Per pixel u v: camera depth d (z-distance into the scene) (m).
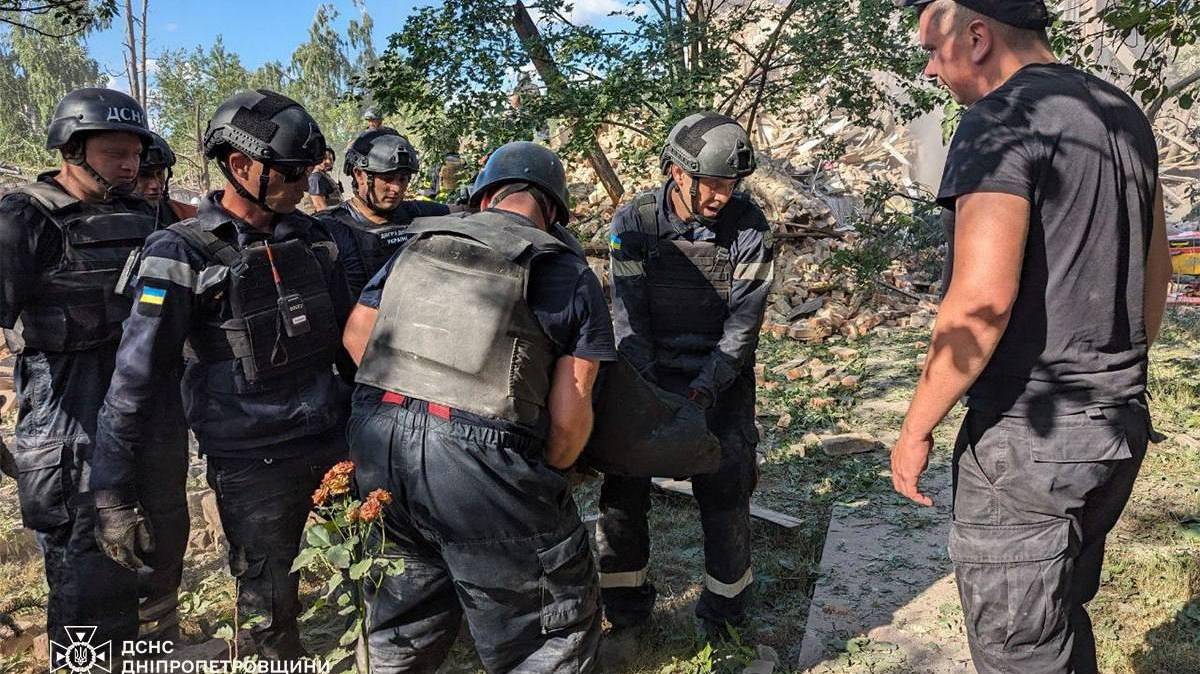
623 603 3.24
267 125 2.34
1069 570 1.89
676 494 4.61
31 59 40.72
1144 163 1.86
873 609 3.44
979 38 1.91
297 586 2.73
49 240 2.70
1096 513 1.99
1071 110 1.78
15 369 2.81
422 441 2.12
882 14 8.76
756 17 9.29
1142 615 3.29
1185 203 17.02
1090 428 1.81
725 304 2.99
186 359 2.55
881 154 19.28
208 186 19.61
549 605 2.21
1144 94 5.31
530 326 2.15
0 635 3.35
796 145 17.20
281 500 2.59
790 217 11.49
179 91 24.44
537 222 2.38
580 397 2.23
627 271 3.00
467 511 2.12
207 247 2.42
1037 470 1.83
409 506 2.19
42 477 2.73
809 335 9.03
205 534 4.19
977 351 1.76
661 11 9.05
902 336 9.01
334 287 2.69
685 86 8.34
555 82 8.39
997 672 1.97
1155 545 3.87
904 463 1.91
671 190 2.99
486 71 8.31
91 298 2.72
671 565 3.93
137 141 2.87
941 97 6.75
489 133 8.25
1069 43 5.93
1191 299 9.70
